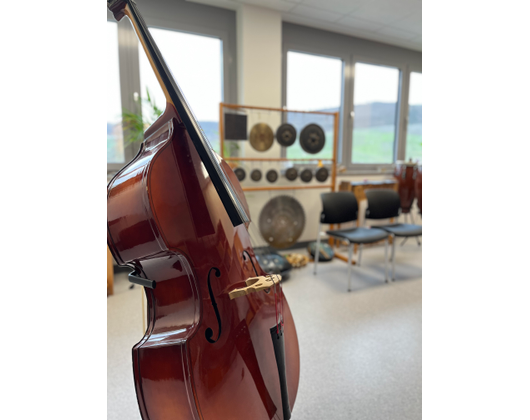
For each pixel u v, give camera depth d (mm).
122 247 853
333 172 3623
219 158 1102
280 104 3533
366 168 4453
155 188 801
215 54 3404
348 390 1432
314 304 2340
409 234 2809
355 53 4117
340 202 3000
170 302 871
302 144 3461
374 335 1909
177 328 839
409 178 3936
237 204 914
